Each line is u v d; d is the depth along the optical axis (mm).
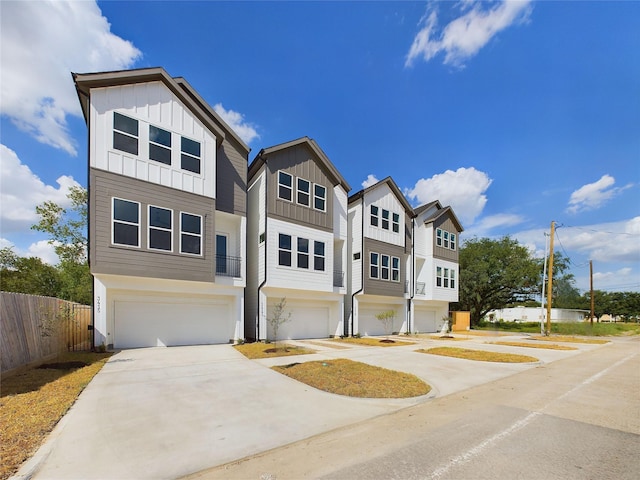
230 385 7430
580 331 29484
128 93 12148
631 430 5043
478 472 3705
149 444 4371
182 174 13094
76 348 12164
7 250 24547
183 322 13625
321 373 8438
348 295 20562
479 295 34562
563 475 3654
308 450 4289
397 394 6781
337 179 18516
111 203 11445
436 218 25922
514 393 7328
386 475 3633
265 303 15641
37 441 4332
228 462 3941
